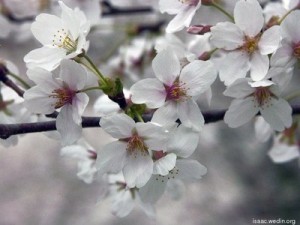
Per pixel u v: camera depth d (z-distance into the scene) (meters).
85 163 0.22
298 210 0.41
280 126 0.18
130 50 0.32
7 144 0.20
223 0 0.24
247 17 0.17
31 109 0.17
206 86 0.16
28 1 0.30
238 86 0.17
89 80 0.17
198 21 0.28
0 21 0.26
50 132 0.19
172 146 0.16
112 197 0.22
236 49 0.17
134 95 0.16
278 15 0.19
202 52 0.20
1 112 0.20
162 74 0.16
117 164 0.16
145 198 0.17
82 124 0.18
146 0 0.33
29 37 0.33
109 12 0.32
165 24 0.31
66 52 0.17
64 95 0.16
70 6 0.26
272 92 0.17
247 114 0.18
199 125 0.16
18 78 0.18
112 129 0.16
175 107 0.16
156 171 0.16
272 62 0.17
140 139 0.16
